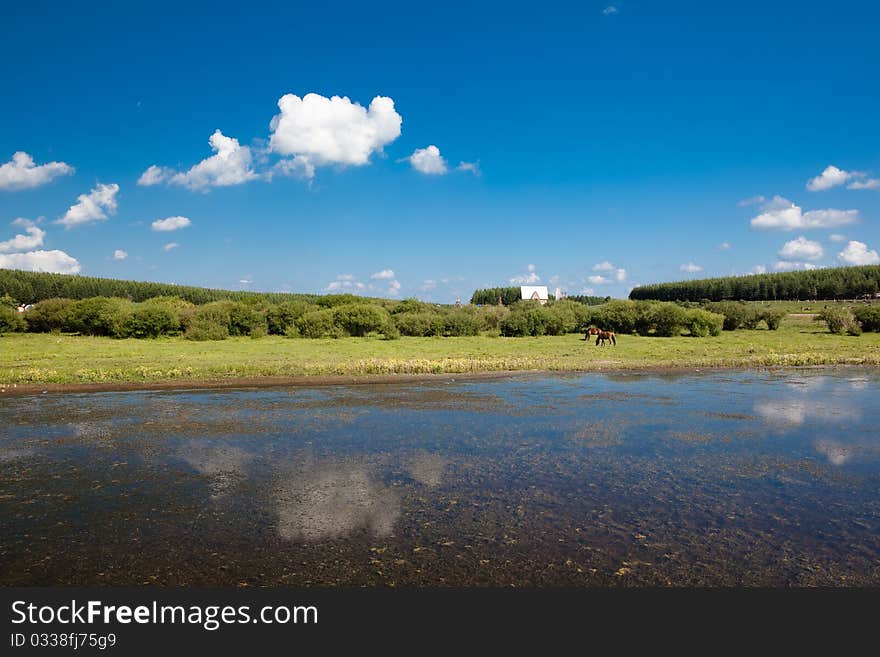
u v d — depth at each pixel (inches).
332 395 813.9
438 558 293.9
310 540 314.8
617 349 1476.4
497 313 2206.0
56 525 335.0
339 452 504.7
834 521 345.7
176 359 1173.1
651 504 374.0
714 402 764.6
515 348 1502.2
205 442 539.2
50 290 3661.4
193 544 309.1
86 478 426.6
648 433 582.9
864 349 1438.2
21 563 288.4
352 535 321.7
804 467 461.7
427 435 571.8
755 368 1143.0
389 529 330.3
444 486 410.3
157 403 744.3
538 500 380.8
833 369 1131.3
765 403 757.9
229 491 396.8
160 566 285.4
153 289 4215.1
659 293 5925.2
